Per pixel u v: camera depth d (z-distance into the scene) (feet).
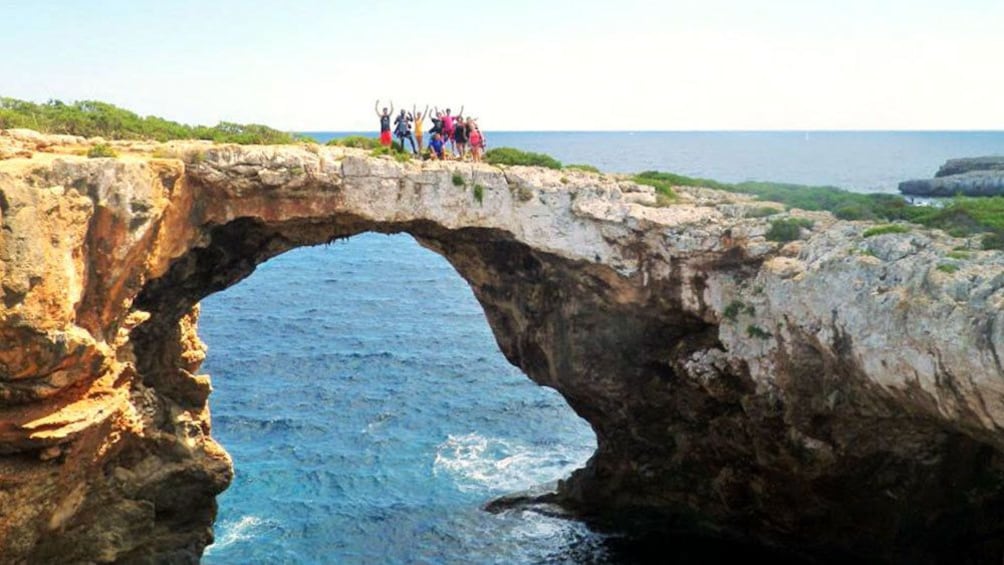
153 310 100.48
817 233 94.17
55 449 76.02
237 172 94.94
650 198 105.70
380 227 107.45
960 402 72.02
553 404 174.29
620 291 105.70
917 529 98.99
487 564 111.24
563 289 112.27
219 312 261.85
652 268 103.40
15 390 73.46
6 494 74.23
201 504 105.19
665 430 118.32
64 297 74.18
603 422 123.75
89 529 90.79
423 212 101.30
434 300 283.79
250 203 97.35
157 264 90.89
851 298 81.82
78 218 77.41
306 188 97.81
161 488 99.76
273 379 190.60
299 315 257.34
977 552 95.09
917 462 93.50
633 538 119.14
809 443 96.32
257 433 158.40
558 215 103.19
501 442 154.51
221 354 210.59
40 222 72.90
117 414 85.71
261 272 346.95
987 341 67.51
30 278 71.15
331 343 222.48
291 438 155.84
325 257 399.03
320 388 184.14
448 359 206.90
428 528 121.29
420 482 137.28
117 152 90.38
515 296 119.24
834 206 107.86
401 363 203.41
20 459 75.66
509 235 104.32
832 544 107.96
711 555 113.29
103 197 80.12
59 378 75.46
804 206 107.65
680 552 114.42
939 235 85.76
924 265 77.61
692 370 105.09
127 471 94.73
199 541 106.73
